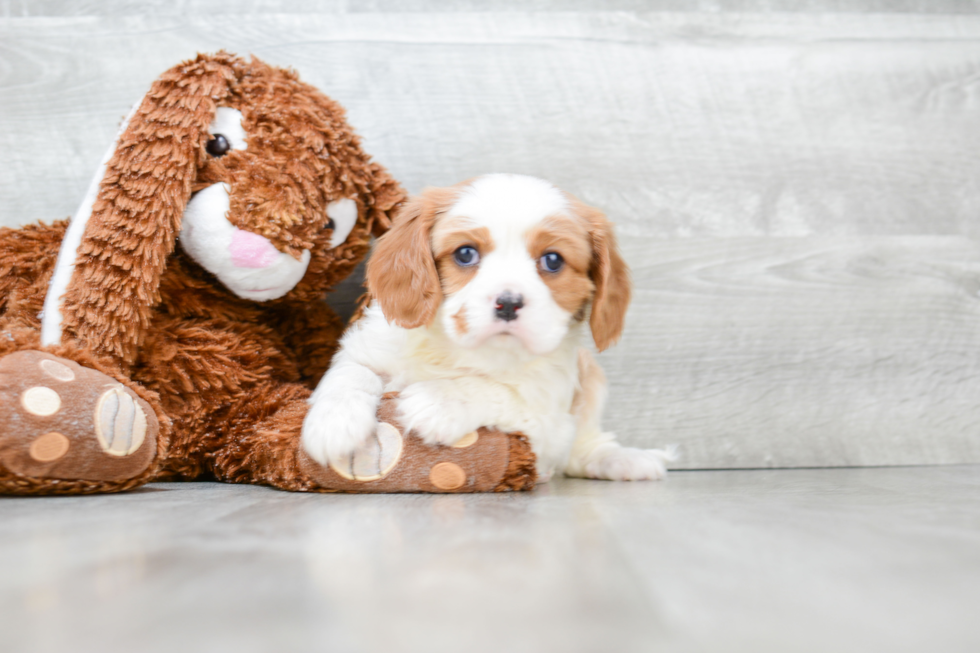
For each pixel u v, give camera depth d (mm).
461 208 1575
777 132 2346
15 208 2139
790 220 2340
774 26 2363
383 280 1609
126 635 564
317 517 1099
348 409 1440
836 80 2369
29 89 2152
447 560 805
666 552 855
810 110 2357
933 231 2375
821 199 2350
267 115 1695
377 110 2244
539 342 1489
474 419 1488
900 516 1143
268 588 689
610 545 890
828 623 617
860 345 2328
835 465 2287
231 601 649
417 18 2264
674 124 2318
